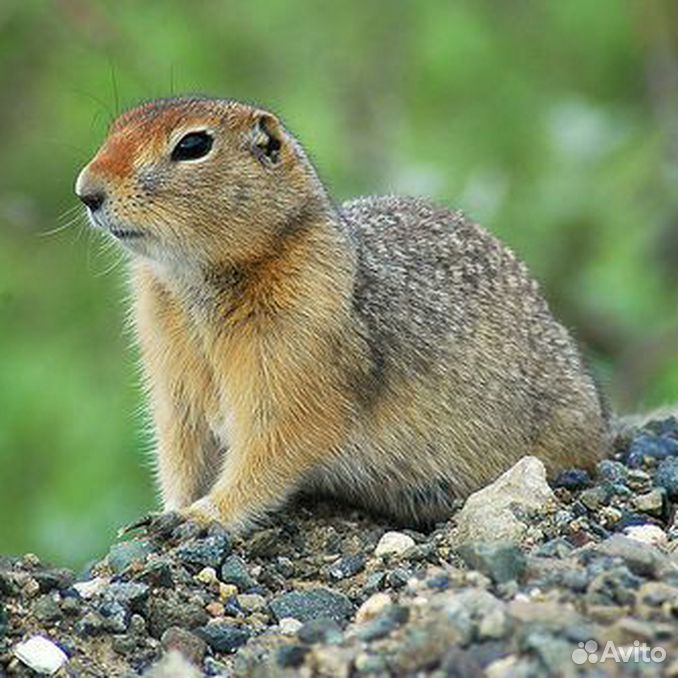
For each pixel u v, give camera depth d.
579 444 13.30
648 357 21.30
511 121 23.73
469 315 12.77
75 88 22.56
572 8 24.81
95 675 9.82
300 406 11.91
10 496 20.44
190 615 10.38
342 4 24.72
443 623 8.88
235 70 24.23
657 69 24.19
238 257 11.81
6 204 21.80
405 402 12.34
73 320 22.30
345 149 23.14
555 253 22.69
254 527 11.91
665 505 11.88
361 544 11.73
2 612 10.08
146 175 11.59
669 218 22.58
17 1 23.48
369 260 12.40
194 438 12.59
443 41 24.33
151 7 23.91
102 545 19.52
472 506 11.43
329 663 8.93
